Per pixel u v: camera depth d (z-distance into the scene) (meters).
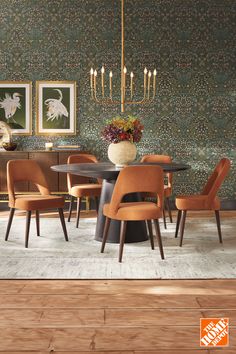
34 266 4.38
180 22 7.76
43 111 7.88
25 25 7.79
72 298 3.55
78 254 4.82
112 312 3.27
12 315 3.22
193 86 7.84
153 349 2.73
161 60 7.80
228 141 7.91
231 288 3.78
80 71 7.83
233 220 6.59
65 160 7.55
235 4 7.75
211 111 7.88
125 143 5.31
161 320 3.13
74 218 6.84
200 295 3.62
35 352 2.69
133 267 4.34
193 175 7.96
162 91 7.85
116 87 7.86
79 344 2.79
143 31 7.77
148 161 6.70
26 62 7.83
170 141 7.91
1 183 7.50
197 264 4.44
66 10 7.77
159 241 4.63
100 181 6.56
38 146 7.93
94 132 7.91
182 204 5.13
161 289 3.75
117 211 4.59
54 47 7.80
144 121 7.88
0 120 7.88
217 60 7.80
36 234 5.75
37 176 5.55
